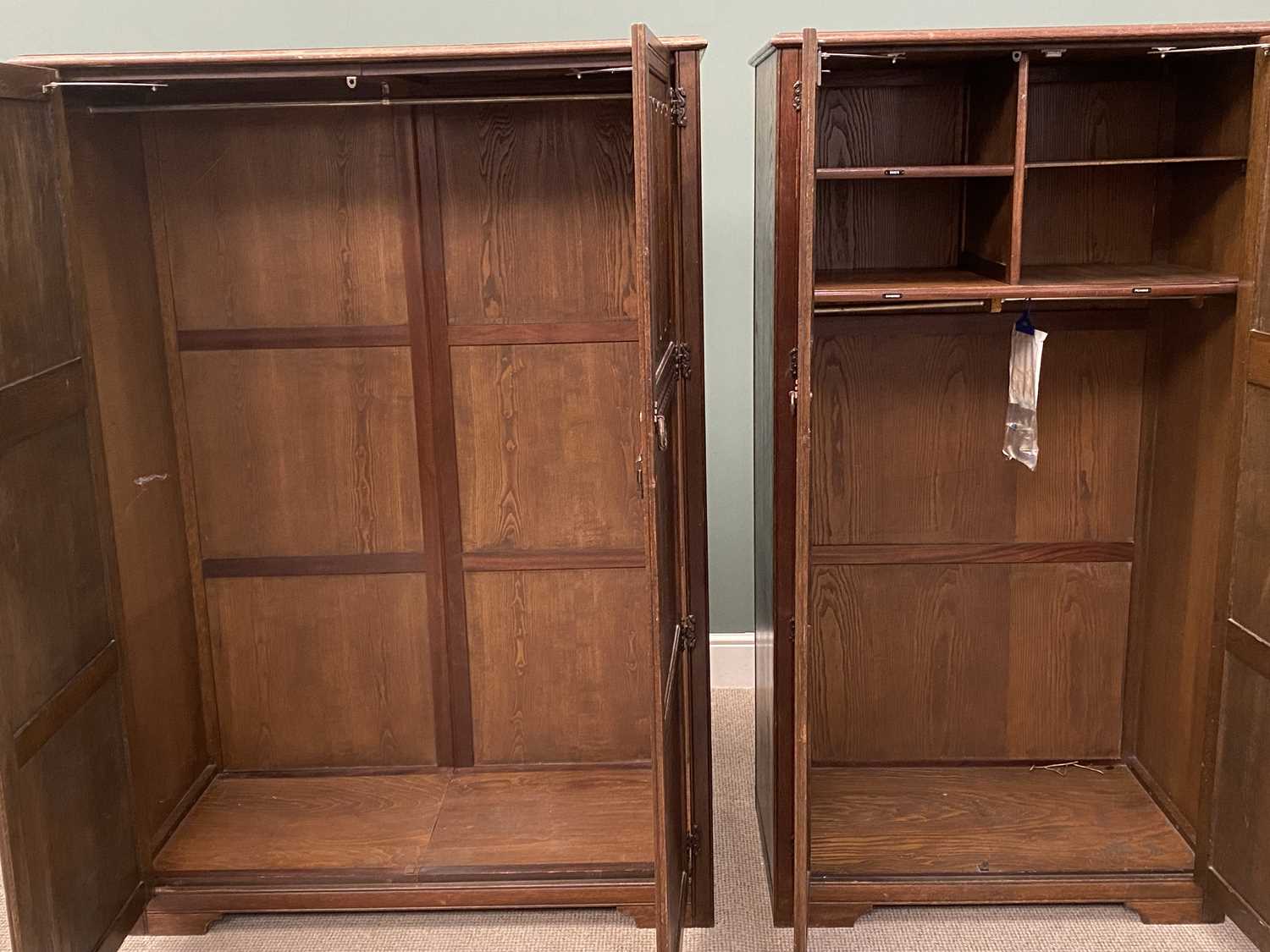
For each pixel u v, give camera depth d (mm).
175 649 2803
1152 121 2582
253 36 3139
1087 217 2625
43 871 2086
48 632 2125
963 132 2596
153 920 2541
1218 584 2355
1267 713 2229
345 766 3033
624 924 2570
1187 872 2516
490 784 2939
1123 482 2826
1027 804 2797
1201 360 2488
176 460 2816
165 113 2670
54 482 2158
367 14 3127
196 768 2922
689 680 2469
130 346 2572
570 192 2707
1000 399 2781
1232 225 2301
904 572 2891
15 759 1987
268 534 2898
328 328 2787
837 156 2613
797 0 3137
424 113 2674
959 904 2574
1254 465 2244
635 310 2764
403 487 2873
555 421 2832
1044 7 3096
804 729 1972
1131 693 2930
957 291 2242
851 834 2680
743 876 2760
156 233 2715
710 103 3221
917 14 3125
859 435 2809
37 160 2113
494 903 2537
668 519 2182
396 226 2736
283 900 2535
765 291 2514
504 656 2969
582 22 3154
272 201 2723
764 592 2721
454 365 2805
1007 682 2953
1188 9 3080
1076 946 2441
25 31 3141
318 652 2967
